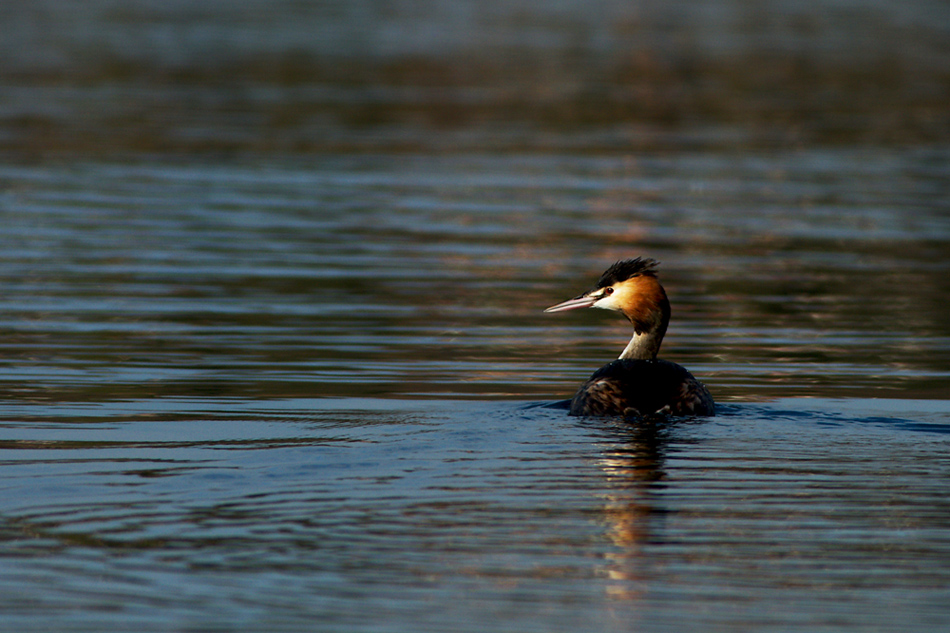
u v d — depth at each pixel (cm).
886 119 3575
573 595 781
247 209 2436
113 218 2333
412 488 974
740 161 3012
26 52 4450
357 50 4694
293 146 3058
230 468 1036
